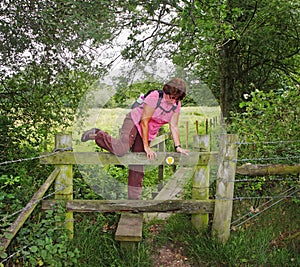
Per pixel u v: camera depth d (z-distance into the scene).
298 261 3.46
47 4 4.45
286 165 3.75
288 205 4.14
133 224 3.55
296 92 4.43
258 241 3.67
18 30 4.54
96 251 3.53
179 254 3.69
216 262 3.51
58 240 3.31
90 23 4.60
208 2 5.84
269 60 9.07
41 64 4.88
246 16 8.21
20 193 3.72
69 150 3.58
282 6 7.57
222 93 9.01
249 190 4.27
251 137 4.38
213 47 6.50
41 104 4.98
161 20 7.06
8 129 4.61
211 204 3.72
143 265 3.40
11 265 3.15
